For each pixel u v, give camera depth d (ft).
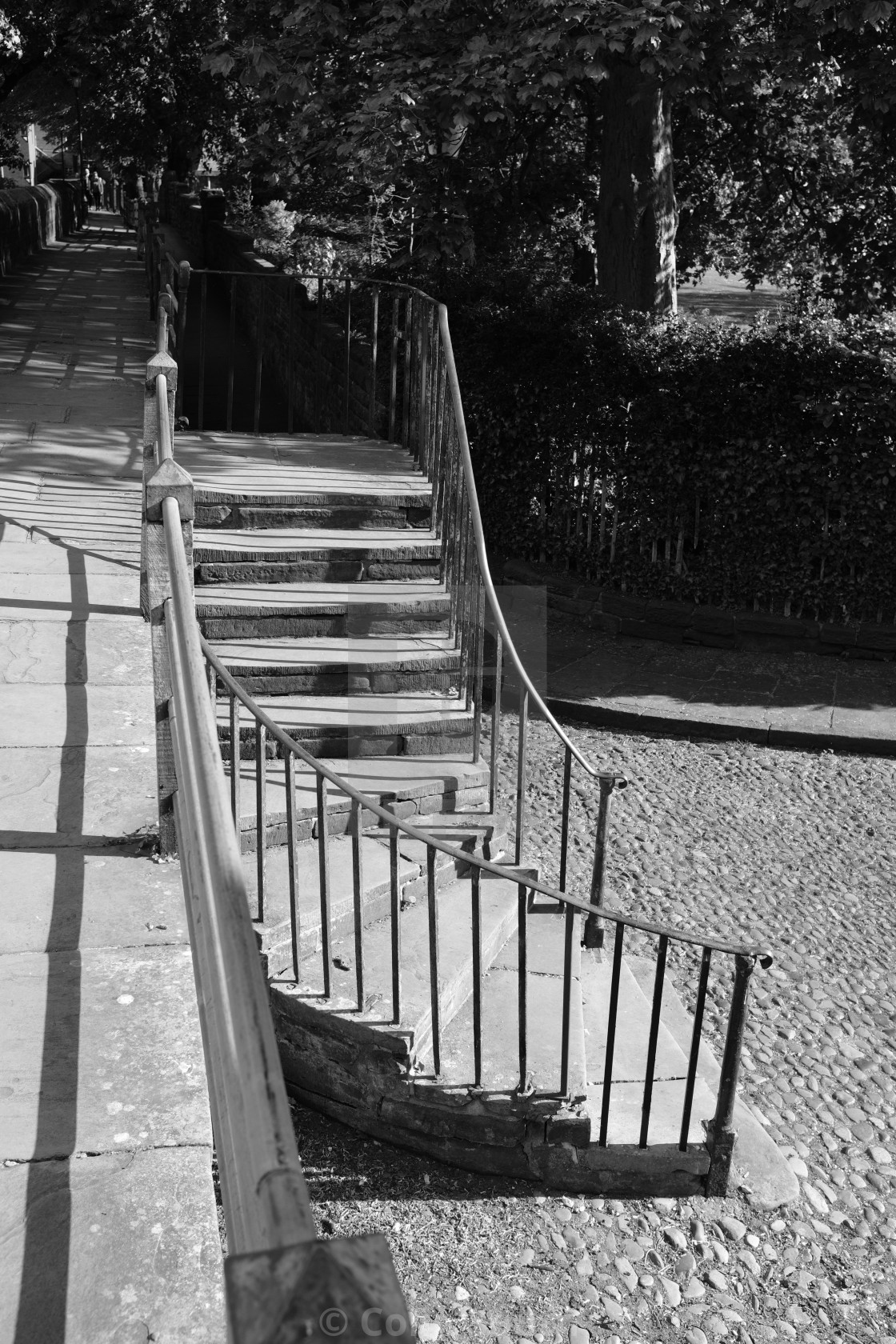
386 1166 14.92
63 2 71.56
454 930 17.19
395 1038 14.52
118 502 25.31
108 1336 7.80
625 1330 12.73
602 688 31.17
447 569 22.50
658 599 35.70
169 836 13.82
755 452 33.99
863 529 33.81
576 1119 14.57
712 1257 13.83
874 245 44.75
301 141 39.24
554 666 32.63
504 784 25.68
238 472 25.21
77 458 27.89
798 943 20.57
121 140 87.76
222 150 80.53
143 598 19.94
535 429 36.32
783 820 25.23
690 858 23.29
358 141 33.73
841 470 33.50
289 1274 3.81
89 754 15.94
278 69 34.30
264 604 20.77
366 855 17.71
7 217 68.03
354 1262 3.86
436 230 37.68
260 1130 5.11
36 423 30.37
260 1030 5.68
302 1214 4.56
